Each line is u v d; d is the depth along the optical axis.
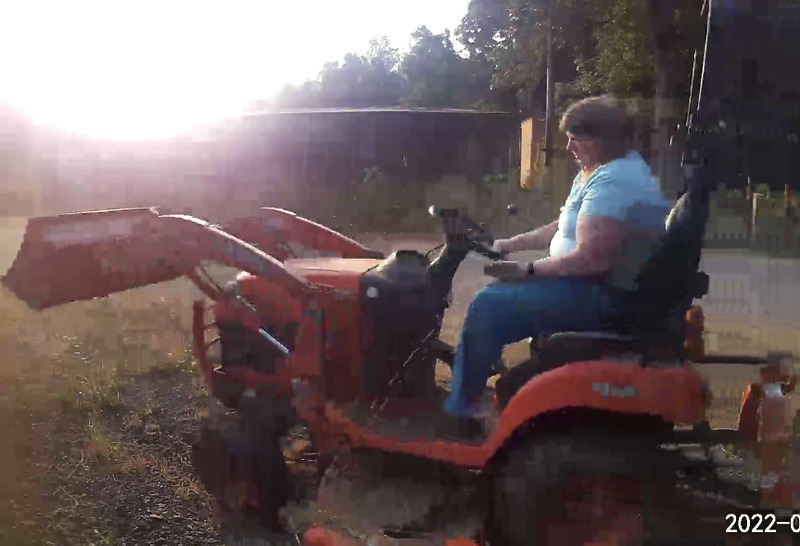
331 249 4.66
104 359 5.90
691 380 3.13
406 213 11.65
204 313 4.05
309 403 3.71
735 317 6.99
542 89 25.11
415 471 3.63
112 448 4.48
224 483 3.88
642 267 3.30
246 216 4.75
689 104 3.46
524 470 3.28
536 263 3.48
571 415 3.26
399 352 3.82
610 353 3.30
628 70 12.78
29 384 5.25
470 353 3.53
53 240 3.78
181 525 3.83
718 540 3.27
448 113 16.36
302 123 15.20
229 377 3.89
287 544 3.68
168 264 3.81
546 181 12.04
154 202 14.01
